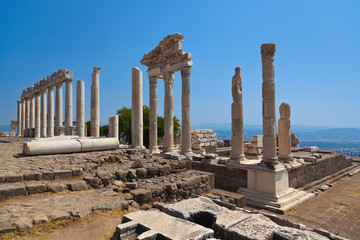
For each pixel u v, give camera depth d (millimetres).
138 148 21281
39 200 8188
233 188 16750
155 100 24984
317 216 12375
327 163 22266
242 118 17562
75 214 7172
